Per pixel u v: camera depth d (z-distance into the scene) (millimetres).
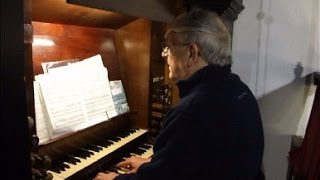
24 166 530
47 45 1092
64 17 1115
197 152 750
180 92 878
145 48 1449
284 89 1857
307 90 1821
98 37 1362
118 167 1184
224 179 774
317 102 1499
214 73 831
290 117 1873
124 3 1045
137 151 1377
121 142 1311
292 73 1831
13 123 501
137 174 817
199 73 830
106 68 1355
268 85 1879
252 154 825
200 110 767
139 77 1487
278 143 1913
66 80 1095
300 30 1776
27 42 680
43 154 981
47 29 1101
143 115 1511
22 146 521
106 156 1168
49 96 1015
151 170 776
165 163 759
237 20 1850
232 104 798
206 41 825
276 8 1790
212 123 763
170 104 1537
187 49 844
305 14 1753
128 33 1467
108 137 1337
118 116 1382
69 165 1048
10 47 482
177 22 866
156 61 1505
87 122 1141
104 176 1050
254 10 1820
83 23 1249
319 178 1454
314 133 1493
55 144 1045
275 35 1821
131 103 1531
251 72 1887
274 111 1892
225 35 866
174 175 754
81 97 1138
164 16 1289
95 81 1226
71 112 1082
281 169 1927
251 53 1869
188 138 752
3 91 480
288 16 1780
